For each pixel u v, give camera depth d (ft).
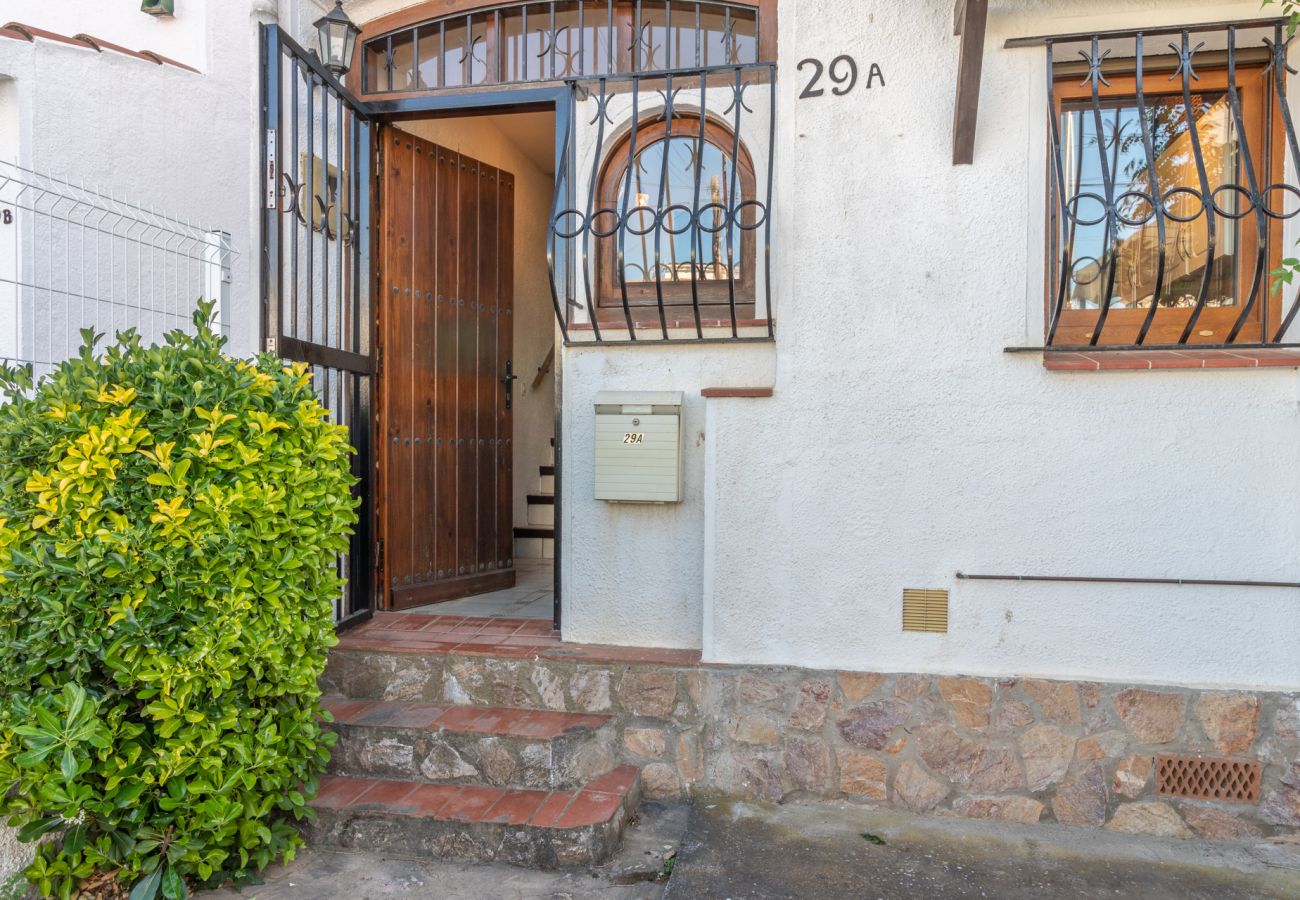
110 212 10.93
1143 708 10.62
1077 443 10.70
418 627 13.42
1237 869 9.82
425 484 15.06
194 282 12.38
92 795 8.43
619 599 12.39
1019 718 10.84
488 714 11.68
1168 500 10.55
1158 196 9.99
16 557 8.22
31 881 8.82
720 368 12.09
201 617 8.68
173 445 8.80
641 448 11.95
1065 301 11.21
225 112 13.41
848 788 11.19
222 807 8.90
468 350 16.01
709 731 11.47
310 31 14.16
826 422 11.21
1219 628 10.52
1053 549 10.78
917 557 11.05
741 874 9.61
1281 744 10.39
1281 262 10.96
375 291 14.03
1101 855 10.09
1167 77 11.32
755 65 11.40
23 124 11.07
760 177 12.24
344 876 9.80
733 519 11.44
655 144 12.87
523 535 20.12
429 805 10.45
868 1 11.09
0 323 10.72
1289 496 10.34
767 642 11.40
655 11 12.92
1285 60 10.45
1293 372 10.27
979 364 10.89
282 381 9.85
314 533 9.53
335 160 13.99
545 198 21.67
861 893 9.26
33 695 8.42
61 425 8.57
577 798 10.63
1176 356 10.61
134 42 13.80
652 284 12.91
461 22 13.78
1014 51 10.92
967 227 10.91
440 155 15.38
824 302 11.20
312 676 9.61
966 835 10.52
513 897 9.39
